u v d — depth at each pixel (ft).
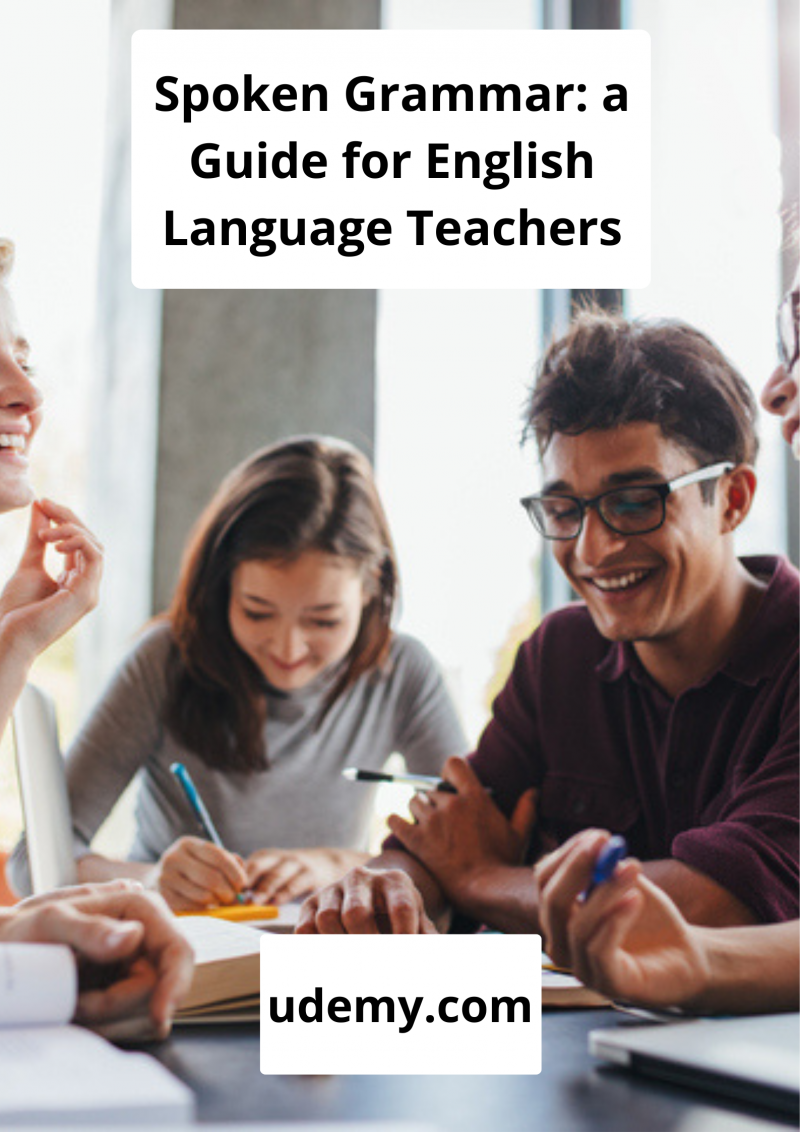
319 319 10.51
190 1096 2.05
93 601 5.30
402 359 10.18
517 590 9.73
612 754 5.39
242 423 10.41
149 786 7.54
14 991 2.65
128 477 10.45
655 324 5.15
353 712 7.67
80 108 10.39
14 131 10.13
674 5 9.24
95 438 10.43
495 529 9.71
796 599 5.05
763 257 8.38
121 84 10.40
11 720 5.47
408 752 7.85
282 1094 2.44
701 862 4.25
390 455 10.14
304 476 7.23
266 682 7.41
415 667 7.84
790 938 3.31
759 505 8.36
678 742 5.09
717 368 5.10
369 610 7.50
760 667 4.95
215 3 10.39
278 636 7.17
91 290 10.42
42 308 10.23
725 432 5.05
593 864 2.82
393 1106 2.35
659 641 5.09
